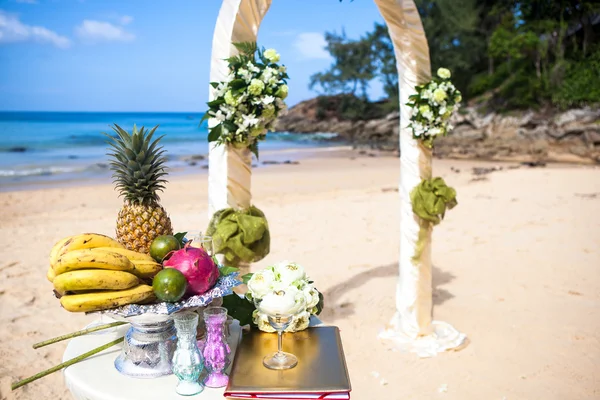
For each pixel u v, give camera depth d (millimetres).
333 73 55938
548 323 4801
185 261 2074
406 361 4137
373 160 24984
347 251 7469
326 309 5324
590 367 3969
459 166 21125
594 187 12734
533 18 41000
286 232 8562
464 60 44719
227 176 3658
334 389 2023
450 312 5117
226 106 3396
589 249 7164
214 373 2137
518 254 7043
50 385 3846
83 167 19844
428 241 4352
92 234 2158
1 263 6852
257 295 2303
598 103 33219
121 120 77438
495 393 3633
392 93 51750
